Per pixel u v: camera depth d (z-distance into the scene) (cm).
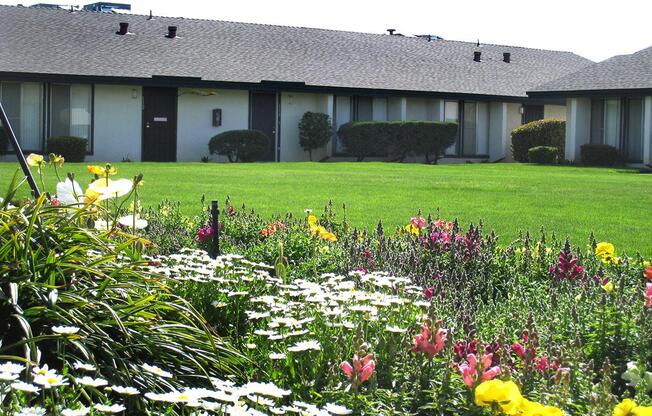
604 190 1889
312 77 3388
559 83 3328
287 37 3700
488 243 788
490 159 3778
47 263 408
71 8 3416
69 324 383
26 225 434
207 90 3188
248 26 3694
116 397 372
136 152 3094
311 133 3306
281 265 642
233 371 416
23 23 3180
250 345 428
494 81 3847
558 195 1738
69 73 2903
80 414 293
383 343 420
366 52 3788
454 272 689
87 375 370
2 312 385
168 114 3141
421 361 399
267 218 1200
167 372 389
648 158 3108
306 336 432
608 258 747
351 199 1549
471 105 3725
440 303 548
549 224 1243
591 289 587
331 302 462
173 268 541
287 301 493
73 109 2994
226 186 1786
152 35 3366
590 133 3322
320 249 784
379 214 1312
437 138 3438
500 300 606
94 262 419
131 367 385
